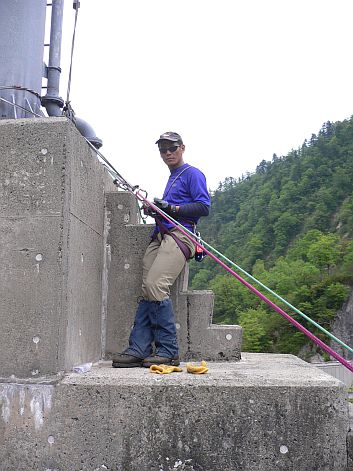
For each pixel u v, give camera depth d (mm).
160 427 2850
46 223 3113
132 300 4141
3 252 3113
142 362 3549
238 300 70938
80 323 3486
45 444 2883
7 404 2936
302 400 2818
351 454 2764
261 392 2838
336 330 55906
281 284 65875
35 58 4195
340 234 84812
